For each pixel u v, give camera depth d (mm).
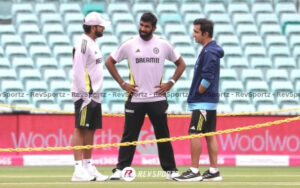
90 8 78875
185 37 74875
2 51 71312
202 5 81312
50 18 76250
